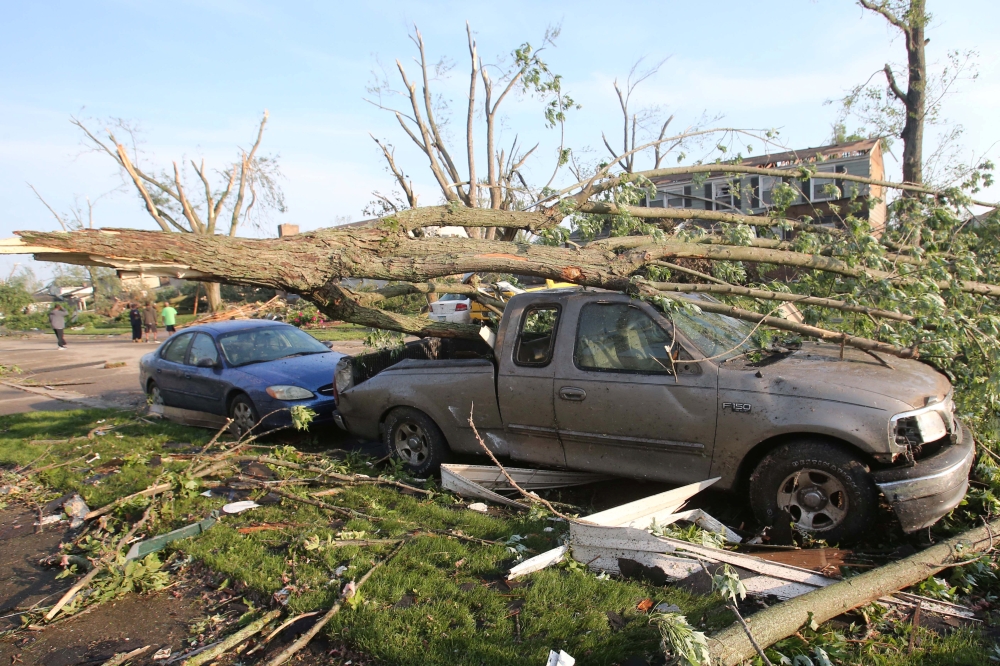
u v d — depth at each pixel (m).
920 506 3.64
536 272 4.97
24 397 12.76
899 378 4.02
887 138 8.72
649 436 4.54
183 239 4.12
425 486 5.56
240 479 5.80
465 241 5.36
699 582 3.52
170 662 3.27
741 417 4.14
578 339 4.95
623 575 3.76
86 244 3.72
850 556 3.74
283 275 4.56
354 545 4.32
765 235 6.60
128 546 4.64
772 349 4.83
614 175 6.16
